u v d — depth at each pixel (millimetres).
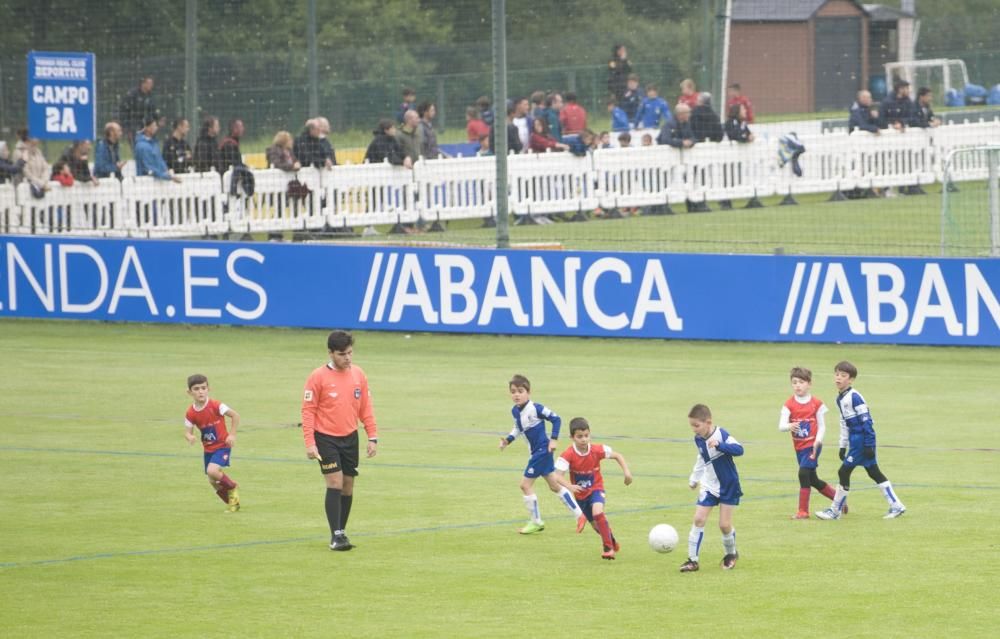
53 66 92000
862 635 31484
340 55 123062
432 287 78000
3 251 84812
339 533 39219
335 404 39406
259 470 50125
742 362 70688
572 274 75812
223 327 83625
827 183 111000
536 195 102500
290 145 94438
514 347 76188
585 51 125438
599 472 38781
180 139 92750
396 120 111625
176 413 60750
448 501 45250
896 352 72938
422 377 68000
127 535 41125
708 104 106375
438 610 33656
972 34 142500
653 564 37781
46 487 47625
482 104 110062
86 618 33094
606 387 64750
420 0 127625
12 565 37844
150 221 91875
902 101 113938
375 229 99875
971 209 105125
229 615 33312
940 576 36125
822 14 121188
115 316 83188
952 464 49625
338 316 79812
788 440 53531
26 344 78688
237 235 92562
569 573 36906
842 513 42875
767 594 34781
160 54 114312
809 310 72812
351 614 33344
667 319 74875
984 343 70062
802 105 121188
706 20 109875
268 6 119938
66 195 89875
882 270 71250
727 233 95812
